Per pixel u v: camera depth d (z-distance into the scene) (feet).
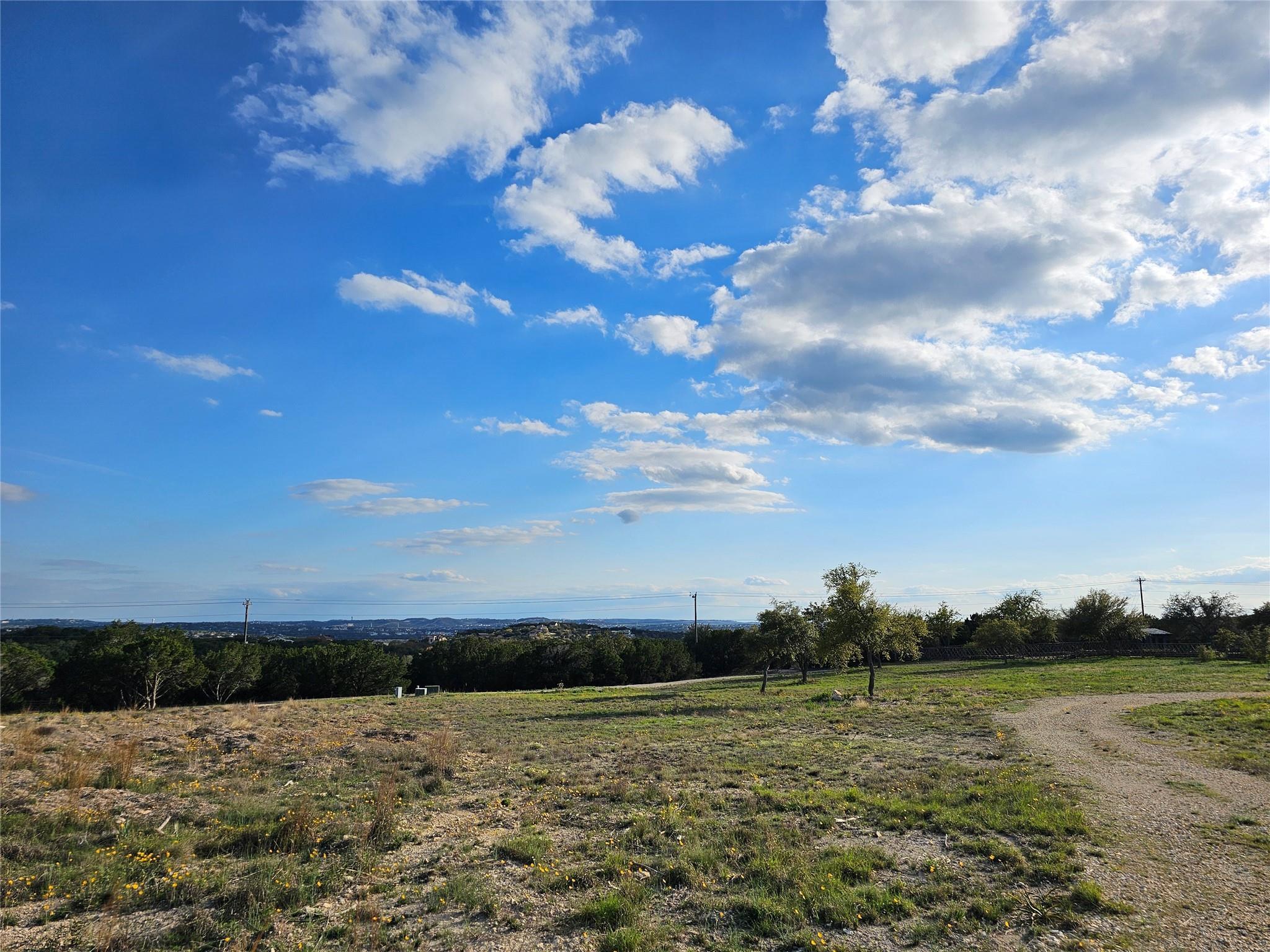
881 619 138.10
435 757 67.97
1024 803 45.37
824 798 49.44
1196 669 171.83
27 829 41.73
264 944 27.32
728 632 350.64
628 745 80.94
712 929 28.30
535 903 31.30
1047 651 269.85
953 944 26.20
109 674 190.80
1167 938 25.93
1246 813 42.78
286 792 56.08
